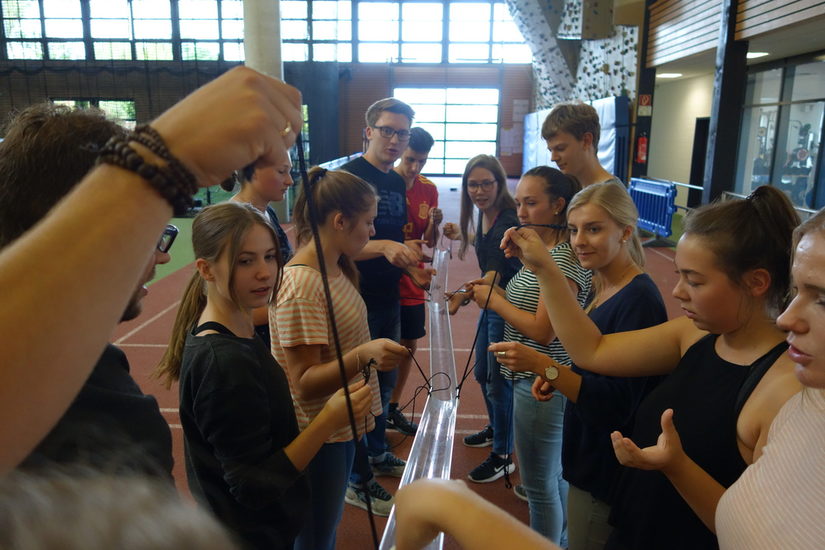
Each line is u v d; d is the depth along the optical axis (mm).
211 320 1283
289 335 1604
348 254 1776
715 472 1025
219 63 18906
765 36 6793
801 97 8977
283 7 19344
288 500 1289
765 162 9945
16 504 240
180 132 466
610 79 11055
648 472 1140
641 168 10352
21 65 18953
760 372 996
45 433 414
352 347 1765
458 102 22281
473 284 2373
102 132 734
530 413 1947
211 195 11859
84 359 423
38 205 687
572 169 2547
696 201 13688
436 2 21312
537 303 2037
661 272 7629
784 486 771
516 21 14930
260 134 508
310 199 644
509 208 2734
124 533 231
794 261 721
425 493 544
